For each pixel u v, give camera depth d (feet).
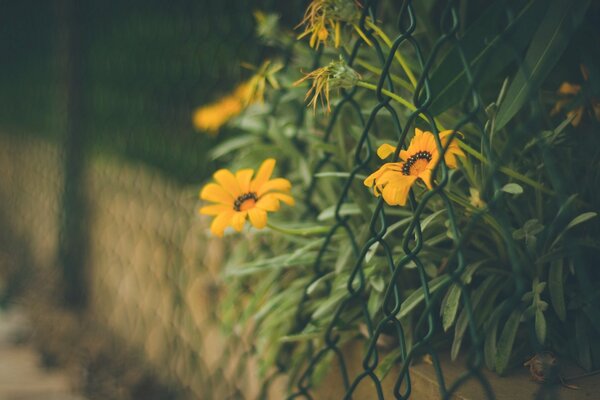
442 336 2.66
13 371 5.00
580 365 2.46
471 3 3.24
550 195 2.46
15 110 9.18
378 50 2.42
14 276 7.04
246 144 3.69
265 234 3.10
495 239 2.48
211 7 5.05
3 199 9.25
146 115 6.40
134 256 5.28
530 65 2.32
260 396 3.28
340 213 2.74
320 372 2.87
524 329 2.53
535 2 2.33
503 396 2.37
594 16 2.65
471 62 2.41
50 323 5.65
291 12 3.69
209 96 5.24
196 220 4.26
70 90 6.25
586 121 2.62
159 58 6.35
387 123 2.85
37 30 8.40
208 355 3.95
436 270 2.56
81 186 6.32
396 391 2.25
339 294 2.67
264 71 2.98
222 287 3.81
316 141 3.08
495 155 2.52
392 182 2.20
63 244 6.31
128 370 4.74
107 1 6.59
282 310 2.98
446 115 2.61
